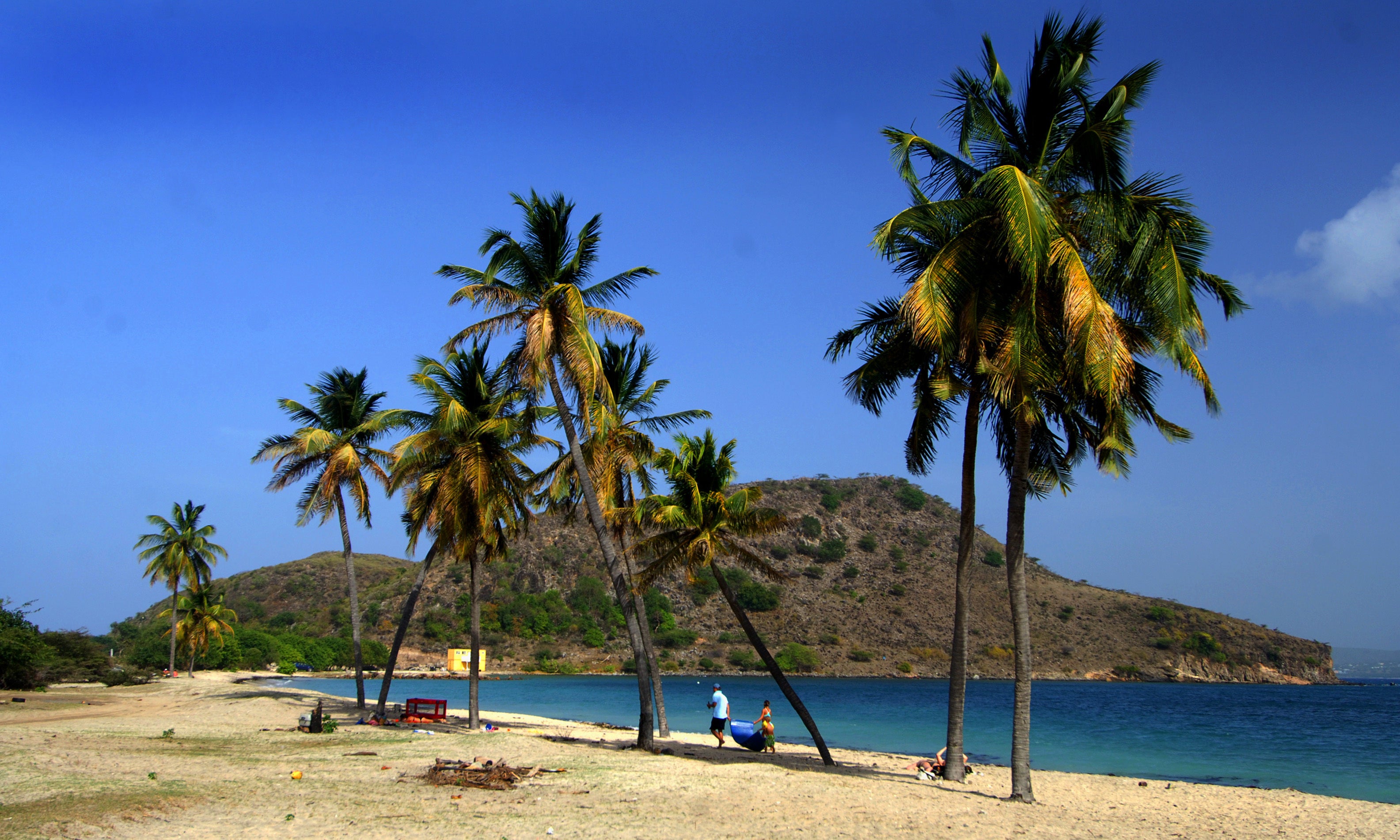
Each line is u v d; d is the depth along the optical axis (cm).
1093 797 1917
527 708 5722
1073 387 1712
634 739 3000
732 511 2314
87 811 1213
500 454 2752
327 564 17112
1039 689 10375
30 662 4728
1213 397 1568
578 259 2300
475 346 2777
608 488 2567
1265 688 11269
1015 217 1437
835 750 3006
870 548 15562
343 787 1585
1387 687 12562
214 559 6988
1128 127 1519
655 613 13088
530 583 13625
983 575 14825
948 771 2023
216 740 2356
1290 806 1820
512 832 1256
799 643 12788
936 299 1579
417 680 9669
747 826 1377
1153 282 1540
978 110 1677
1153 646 12900
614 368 2705
